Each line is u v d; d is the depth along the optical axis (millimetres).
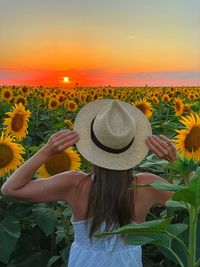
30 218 4895
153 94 22844
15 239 4352
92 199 3184
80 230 3289
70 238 4414
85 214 3254
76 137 3234
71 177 3303
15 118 7312
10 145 5031
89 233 3230
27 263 4836
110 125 3156
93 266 3221
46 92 23375
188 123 3604
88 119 3293
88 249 3260
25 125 7391
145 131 3277
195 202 2537
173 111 14633
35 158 3219
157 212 5254
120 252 3230
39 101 20281
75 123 3271
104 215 3150
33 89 25281
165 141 3264
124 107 3352
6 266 4832
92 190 3193
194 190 2477
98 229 3195
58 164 4516
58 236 4410
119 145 3150
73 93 21266
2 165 5027
